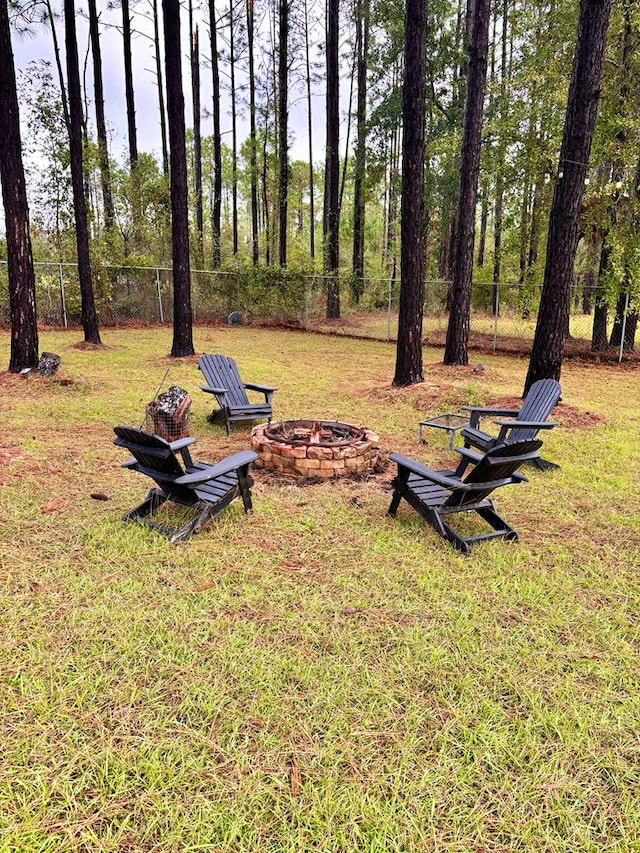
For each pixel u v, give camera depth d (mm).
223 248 22469
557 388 5277
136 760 1839
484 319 17453
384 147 19719
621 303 13406
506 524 3801
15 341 8422
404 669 2359
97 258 15758
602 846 1630
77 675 2234
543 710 2158
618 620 2814
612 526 4047
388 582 3105
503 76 15477
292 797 1728
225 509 4086
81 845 1561
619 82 11969
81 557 3246
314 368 10945
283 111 20547
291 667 2328
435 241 20297
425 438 6223
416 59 7320
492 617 2807
